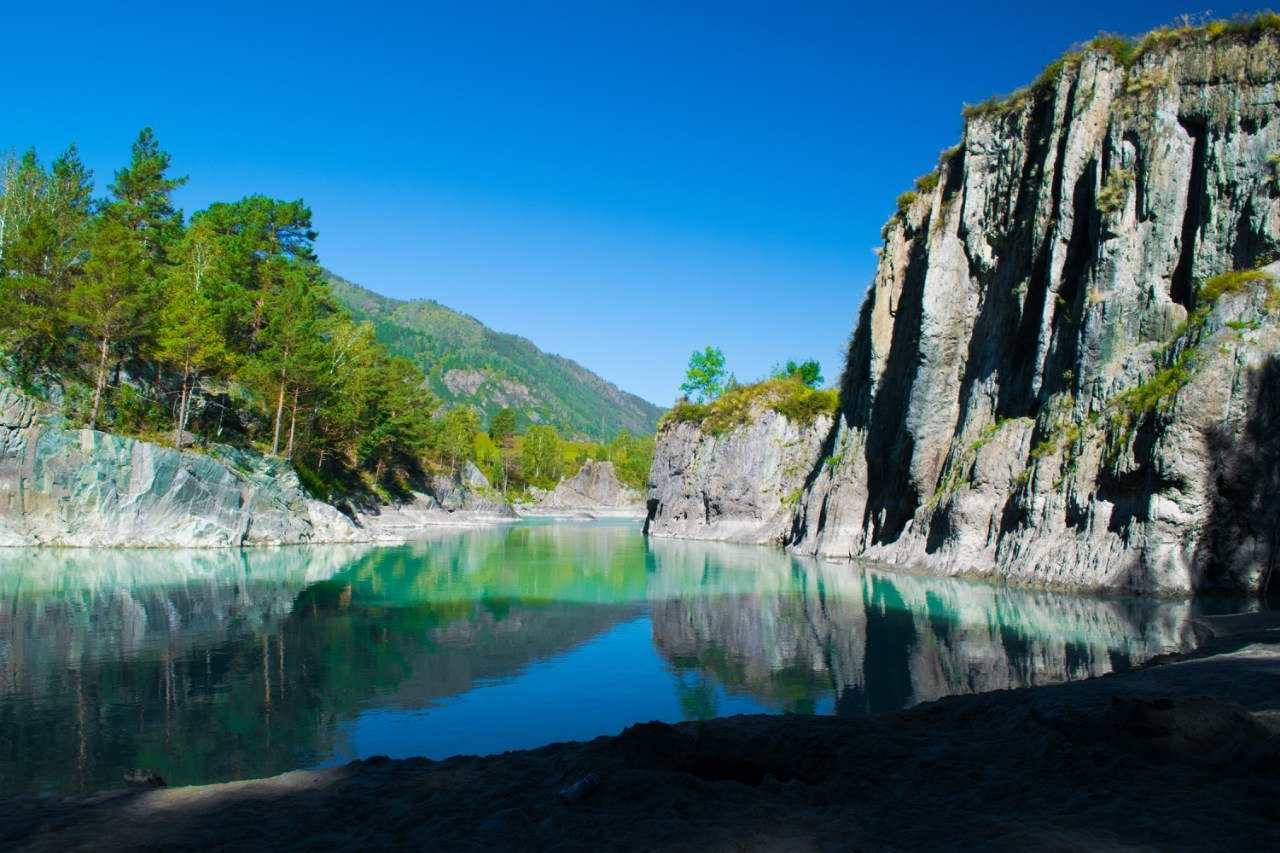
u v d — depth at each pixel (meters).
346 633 24.73
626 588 36.50
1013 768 8.91
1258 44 34.25
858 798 8.40
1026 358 43.22
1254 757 8.45
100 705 16.69
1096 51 40.31
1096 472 34.34
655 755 10.27
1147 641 21.42
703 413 90.62
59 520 48.56
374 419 90.06
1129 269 36.44
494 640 23.81
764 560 52.75
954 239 49.47
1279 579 29.59
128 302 51.62
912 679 18.31
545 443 169.00
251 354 68.69
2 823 8.57
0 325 51.91
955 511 41.31
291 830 8.14
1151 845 6.51
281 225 82.88
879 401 57.41
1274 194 32.41
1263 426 30.02
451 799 8.91
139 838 7.98
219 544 53.38
